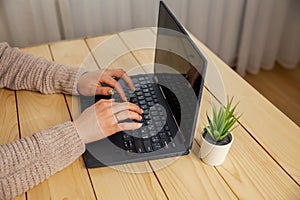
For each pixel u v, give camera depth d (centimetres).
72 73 86
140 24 160
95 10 149
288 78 206
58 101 84
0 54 88
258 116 80
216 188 64
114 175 66
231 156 71
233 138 70
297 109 183
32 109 82
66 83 85
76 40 111
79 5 145
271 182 65
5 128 76
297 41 206
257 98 85
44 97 86
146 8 156
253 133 76
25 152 63
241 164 69
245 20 185
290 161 70
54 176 66
